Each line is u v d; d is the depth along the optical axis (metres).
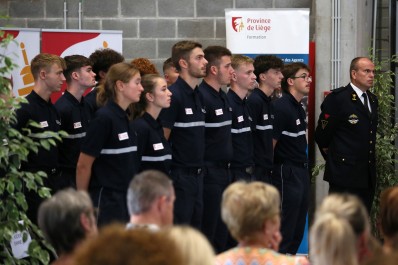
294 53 10.66
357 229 4.12
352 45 11.23
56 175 7.81
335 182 10.02
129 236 2.43
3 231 5.99
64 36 10.31
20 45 9.87
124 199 7.17
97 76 8.73
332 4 11.20
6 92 6.18
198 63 8.17
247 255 4.46
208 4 11.54
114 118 7.11
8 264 6.16
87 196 4.31
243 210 4.49
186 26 11.56
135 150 7.31
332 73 11.25
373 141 10.05
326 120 10.05
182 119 8.13
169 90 8.20
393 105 12.23
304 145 9.62
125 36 11.58
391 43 12.36
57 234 4.16
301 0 11.49
